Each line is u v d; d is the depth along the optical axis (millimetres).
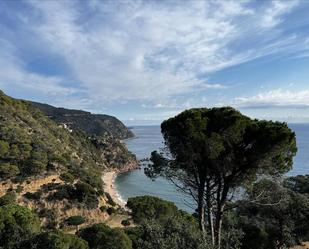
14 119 99125
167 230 15430
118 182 136750
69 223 63688
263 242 30344
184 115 19781
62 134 141000
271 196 22438
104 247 31719
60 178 75812
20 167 72125
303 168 127938
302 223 32344
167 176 21281
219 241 18250
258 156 18484
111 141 192125
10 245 27750
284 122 19312
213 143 18031
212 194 20438
